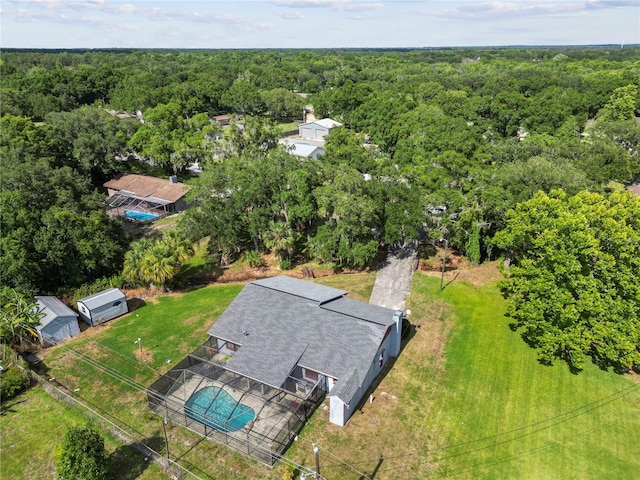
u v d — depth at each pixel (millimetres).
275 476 25422
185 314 42906
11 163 56781
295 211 49938
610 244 35188
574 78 139000
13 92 104500
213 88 147500
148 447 27250
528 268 37156
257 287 38875
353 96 128125
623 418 30375
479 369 35000
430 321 41188
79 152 74562
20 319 36594
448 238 52031
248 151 76562
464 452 27484
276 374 30359
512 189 49125
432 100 120875
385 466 26359
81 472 23328
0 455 27000
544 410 31000
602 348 33750
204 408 29562
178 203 69562
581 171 55938
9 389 31516
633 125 78625
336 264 51594
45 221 44312
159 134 86000
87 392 32469
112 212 68562
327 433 28578
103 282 46406
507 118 104375
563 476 26031
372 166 73812
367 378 32156
